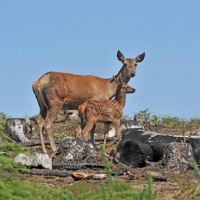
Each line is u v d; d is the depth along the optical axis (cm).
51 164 3572
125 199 2705
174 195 2728
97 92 5200
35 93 5050
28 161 3494
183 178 3388
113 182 3153
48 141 5069
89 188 2842
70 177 3369
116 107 4706
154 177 3269
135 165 3753
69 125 6169
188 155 3609
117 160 3819
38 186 2234
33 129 5981
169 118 6544
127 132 4003
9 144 1948
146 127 5844
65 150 3906
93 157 3884
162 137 3866
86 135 4644
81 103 5138
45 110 4994
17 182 1903
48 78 4981
